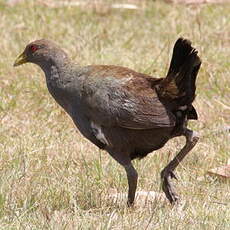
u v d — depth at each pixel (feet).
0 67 56.54
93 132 36.83
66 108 38.06
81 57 57.93
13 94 52.75
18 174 40.68
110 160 43.11
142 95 35.94
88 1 71.46
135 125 35.81
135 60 57.00
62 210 36.78
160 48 59.77
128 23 65.87
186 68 34.88
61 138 46.73
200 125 48.62
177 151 45.09
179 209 36.68
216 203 37.63
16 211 36.35
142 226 34.45
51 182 40.09
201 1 70.13
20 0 70.79
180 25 64.23
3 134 46.98
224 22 64.49
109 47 60.08
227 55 57.52
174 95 35.55
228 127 47.83
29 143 45.52
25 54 39.55
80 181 40.11
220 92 52.70
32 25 64.75
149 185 40.73
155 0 70.85
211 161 44.01
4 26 64.69
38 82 53.83
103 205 37.50
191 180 41.34
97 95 36.37
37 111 50.67
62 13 68.03
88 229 33.81
